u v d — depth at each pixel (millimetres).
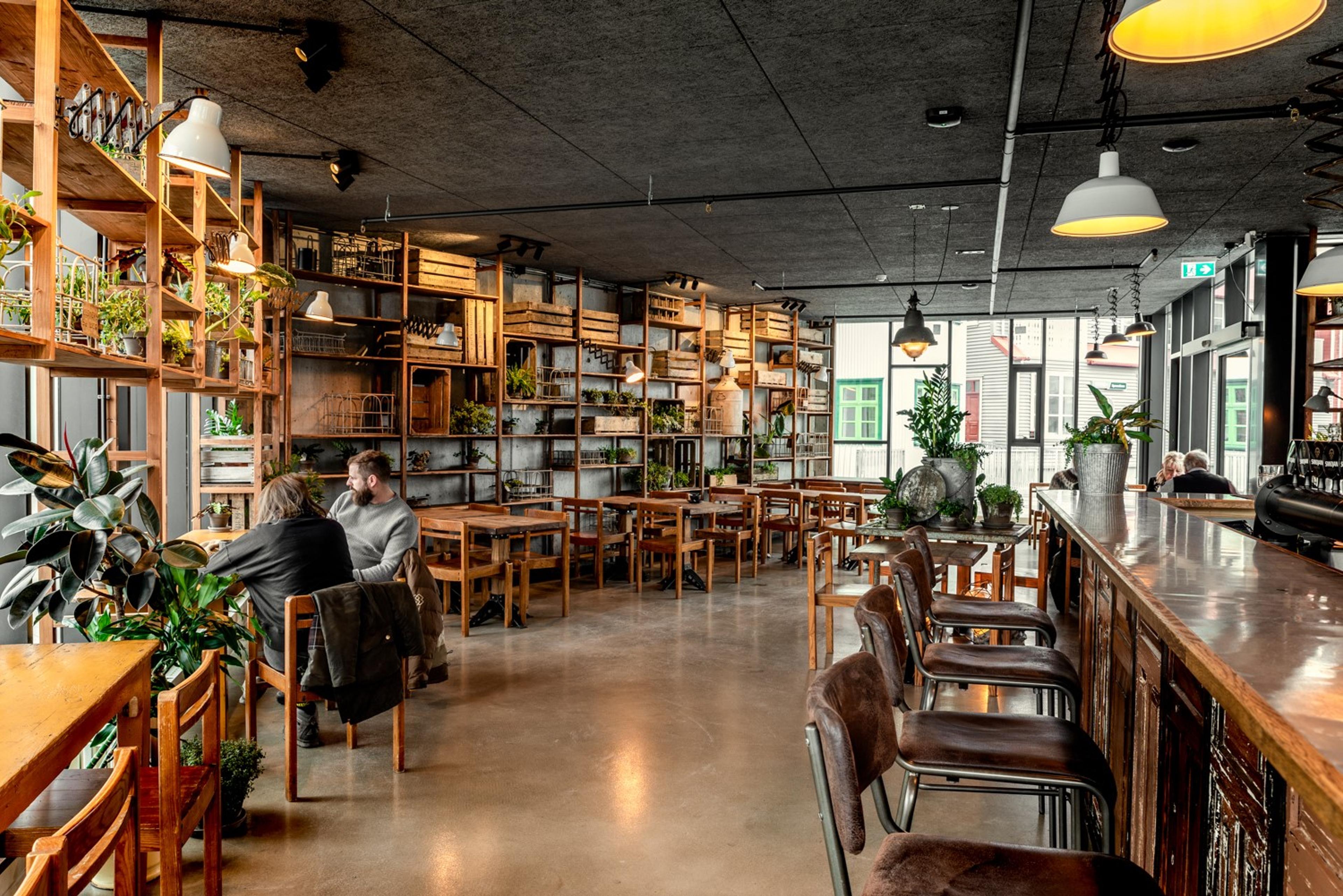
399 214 7203
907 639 2750
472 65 4285
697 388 12148
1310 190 6504
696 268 9703
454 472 8328
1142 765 2391
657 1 3645
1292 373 7895
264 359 6344
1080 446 4801
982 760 1947
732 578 9086
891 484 5656
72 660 2350
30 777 1636
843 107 4848
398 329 7969
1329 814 883
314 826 3295
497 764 3918
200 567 3074
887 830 1815
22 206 2740
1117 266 9414
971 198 6699
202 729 2635
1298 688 1253
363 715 3635
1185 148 5457
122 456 3881
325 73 3957
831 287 10812
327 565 3938
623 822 3344
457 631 6504
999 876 1532
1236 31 2002
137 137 3328
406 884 2863
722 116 4992
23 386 4027
